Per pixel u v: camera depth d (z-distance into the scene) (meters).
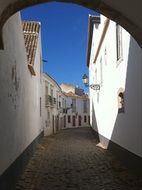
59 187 8.95
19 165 9.92
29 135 13.83
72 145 21.38
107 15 7.33
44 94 28.91
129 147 11.11
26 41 18.47
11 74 8.72
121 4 6.97
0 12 6.50
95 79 24.22
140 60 9.39
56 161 13.82
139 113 9.66
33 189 8.75
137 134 9.94
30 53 17.16
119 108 13.08
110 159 13.80
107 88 16.83
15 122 9.35
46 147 20.03
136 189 8.45
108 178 9.95
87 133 36.25
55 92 40.12
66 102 54.91
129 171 10.84
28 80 13.86
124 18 7.23
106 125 17.62
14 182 8.74
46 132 30.73
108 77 16.31
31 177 10.34
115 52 13.79
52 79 35.50
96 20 21.38
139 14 7.01
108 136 16.72
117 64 13.29
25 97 12.45
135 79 10.09
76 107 58.12
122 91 12.28
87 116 62.06
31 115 15.20
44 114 28.86
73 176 10.43
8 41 8.11
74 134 35.03
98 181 9.59
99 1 7.05
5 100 7.71
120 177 9.99
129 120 11.09
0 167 6.85
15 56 9.53
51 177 10.32
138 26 7.23
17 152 9.56
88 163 13.03
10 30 8.43
